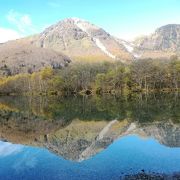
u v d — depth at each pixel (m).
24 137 70.25
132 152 50.50
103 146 57.38
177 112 108.94
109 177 36.81
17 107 150.25
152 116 100.50
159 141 59.94
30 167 42.47
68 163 44.19
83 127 85.81
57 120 101.69
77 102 165.62
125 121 92.19
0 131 79.94
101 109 128.50
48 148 56.69
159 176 36.12
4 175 39.03
